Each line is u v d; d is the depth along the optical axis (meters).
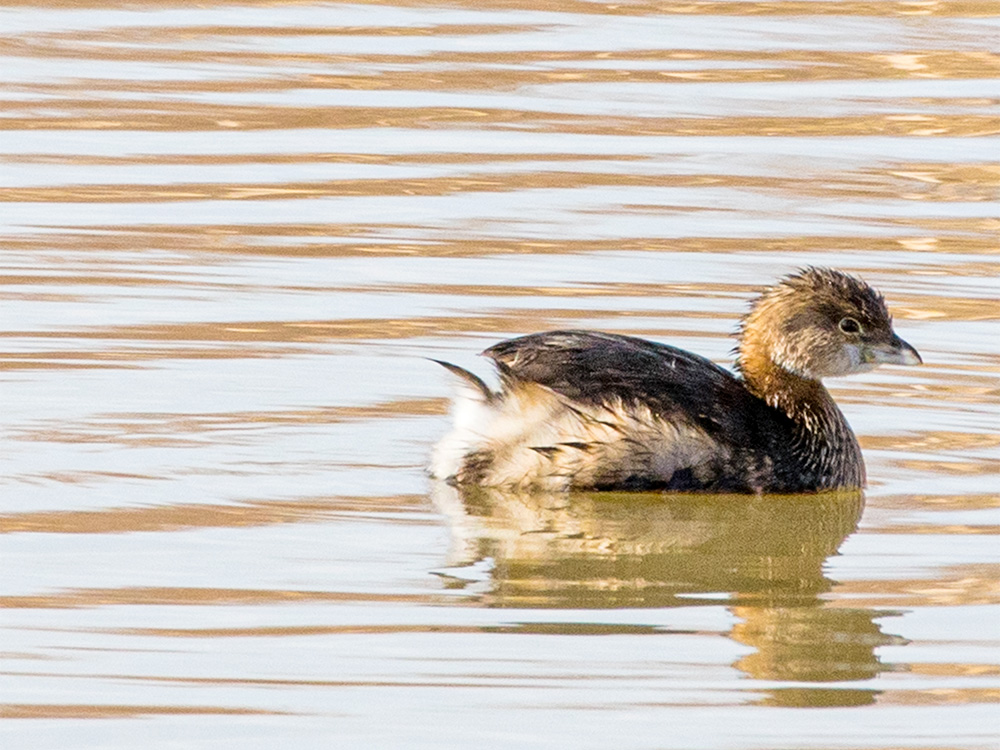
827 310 13.45
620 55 25.69
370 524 12.15
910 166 21.78
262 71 24.44
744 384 13.72
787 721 9.29
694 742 9.05
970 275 18.31
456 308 17.00
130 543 11.59
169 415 14.10
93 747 8.88
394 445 13.71
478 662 9.93
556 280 17.88
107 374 14.98
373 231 19.16
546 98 23.77
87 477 12.77
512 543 11.92
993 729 9.23
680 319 16.86
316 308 16.89
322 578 11.10
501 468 12.91
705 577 11.45
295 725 9.12
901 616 10.79
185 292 17.20
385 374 15.28
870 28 27.27
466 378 13.11
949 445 14.22
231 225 19.22
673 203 20.27
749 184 20.98
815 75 24.98
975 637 10.43
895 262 18.66
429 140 22.11
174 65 24.59
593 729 9.15
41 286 17.22
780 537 12.24
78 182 20.31
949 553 11.92
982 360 16.11
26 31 25.89
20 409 14.06
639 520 12.54
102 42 25.55
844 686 9.76
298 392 14.76
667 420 12.88
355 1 28.16
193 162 21.14
